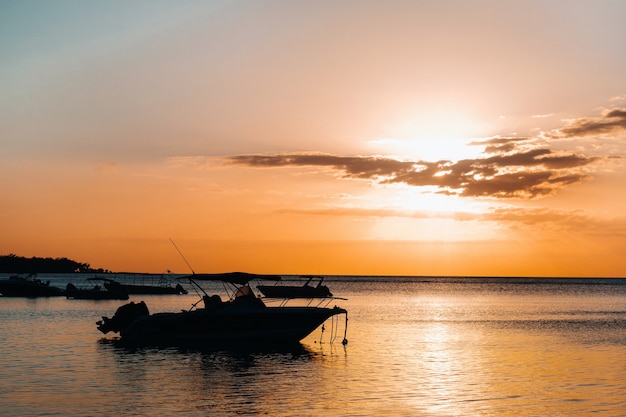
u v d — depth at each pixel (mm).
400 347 47969
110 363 38531
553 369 37781
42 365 37656
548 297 167750
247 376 34500
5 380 32969
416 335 57531
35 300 111312
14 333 54438
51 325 62156
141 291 146625
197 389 30969
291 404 27969
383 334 58156
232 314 45969
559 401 28906
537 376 35219
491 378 34469
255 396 29500
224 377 34156
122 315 47500
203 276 46031
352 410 26984
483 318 81688
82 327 60000
